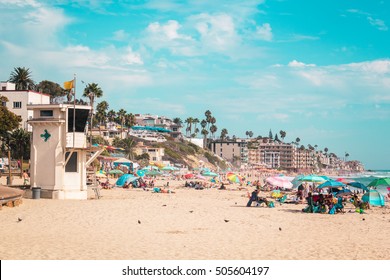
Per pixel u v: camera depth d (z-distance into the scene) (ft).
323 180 142.41
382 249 60.13
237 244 61.36
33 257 49.88
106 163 334.24
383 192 185.68
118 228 74.23
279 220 90.58
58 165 127.95
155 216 91.81
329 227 81.87
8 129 220.23
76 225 76.69
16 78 381.81
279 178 152.35
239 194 177.47
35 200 120.98
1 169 253.85
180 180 316.19
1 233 65.46
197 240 63.87
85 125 130.62
